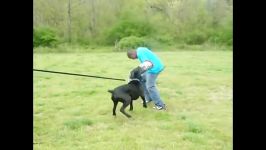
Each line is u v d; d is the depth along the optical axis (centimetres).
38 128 727
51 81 1248
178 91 1083
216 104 930
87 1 3597
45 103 941
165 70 1520
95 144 636
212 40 3453
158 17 3688
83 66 1675
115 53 2509
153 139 658
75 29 3506
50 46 3108
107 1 3694
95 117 805
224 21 3544
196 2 3644
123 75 1398
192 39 3491
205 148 614
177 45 3316
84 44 3444
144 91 862
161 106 846
